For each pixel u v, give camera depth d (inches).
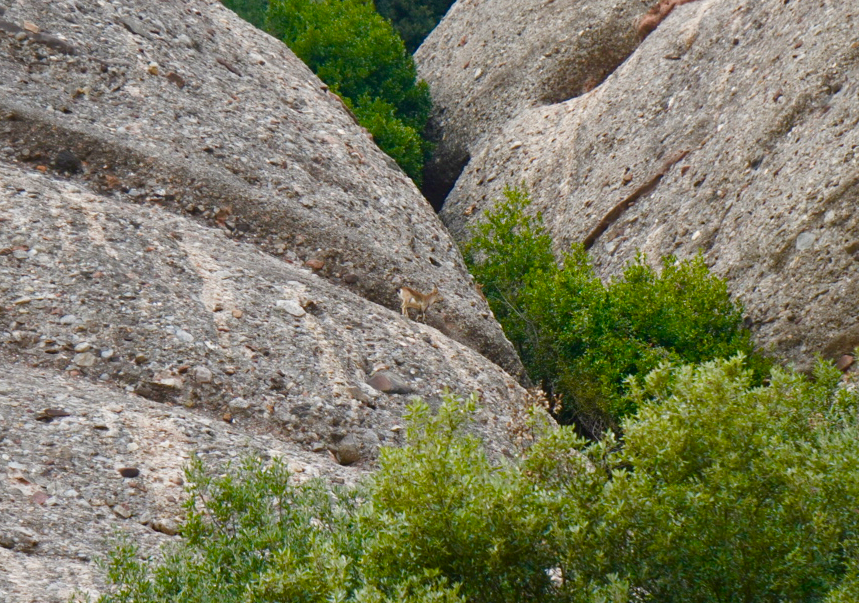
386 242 2098.9
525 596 627.5
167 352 1336.1
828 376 878.4
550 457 653.9
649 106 2657.5
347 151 2393.0
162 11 2409.0
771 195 1994.3
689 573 628.1
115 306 1378.0
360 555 666.2
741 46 2485.2
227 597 662.5
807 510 624.7
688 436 641.6
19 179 1609.3
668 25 2950.3
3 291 1328.7
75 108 1891.0
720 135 2300.7
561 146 2918.3
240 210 1884.8
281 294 1620.3
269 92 2440.9
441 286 2069.4
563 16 3506.4
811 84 2080.5
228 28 2669.8
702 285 1892.2
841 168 1849.2
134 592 685.9
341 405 1387.8
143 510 1005.8
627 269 2063.2
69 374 1250.0
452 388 1587.1
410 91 3671.3
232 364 1371.8
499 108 3484.3
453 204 3171.8
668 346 1881.2
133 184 1800.0
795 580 607.5
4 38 1936.5
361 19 3700.8
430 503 613.6
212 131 2074.3
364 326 1656.0
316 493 786.2
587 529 632.4
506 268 2427.4
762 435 656.4
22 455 1023.0
